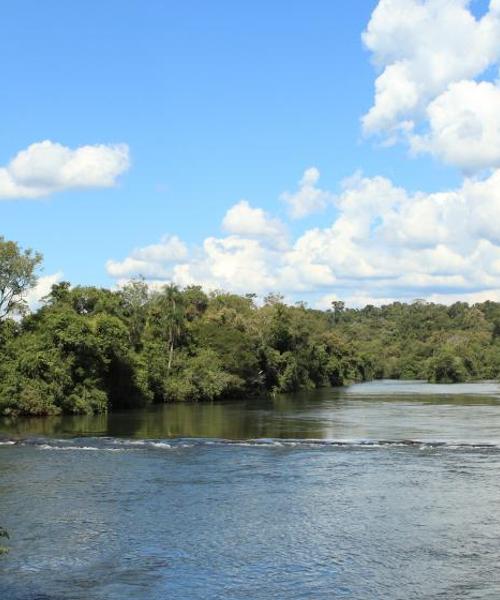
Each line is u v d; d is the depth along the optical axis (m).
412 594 18.02
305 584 18.84
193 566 20.41
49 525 24.98
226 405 96.06
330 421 66.50
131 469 36.59
